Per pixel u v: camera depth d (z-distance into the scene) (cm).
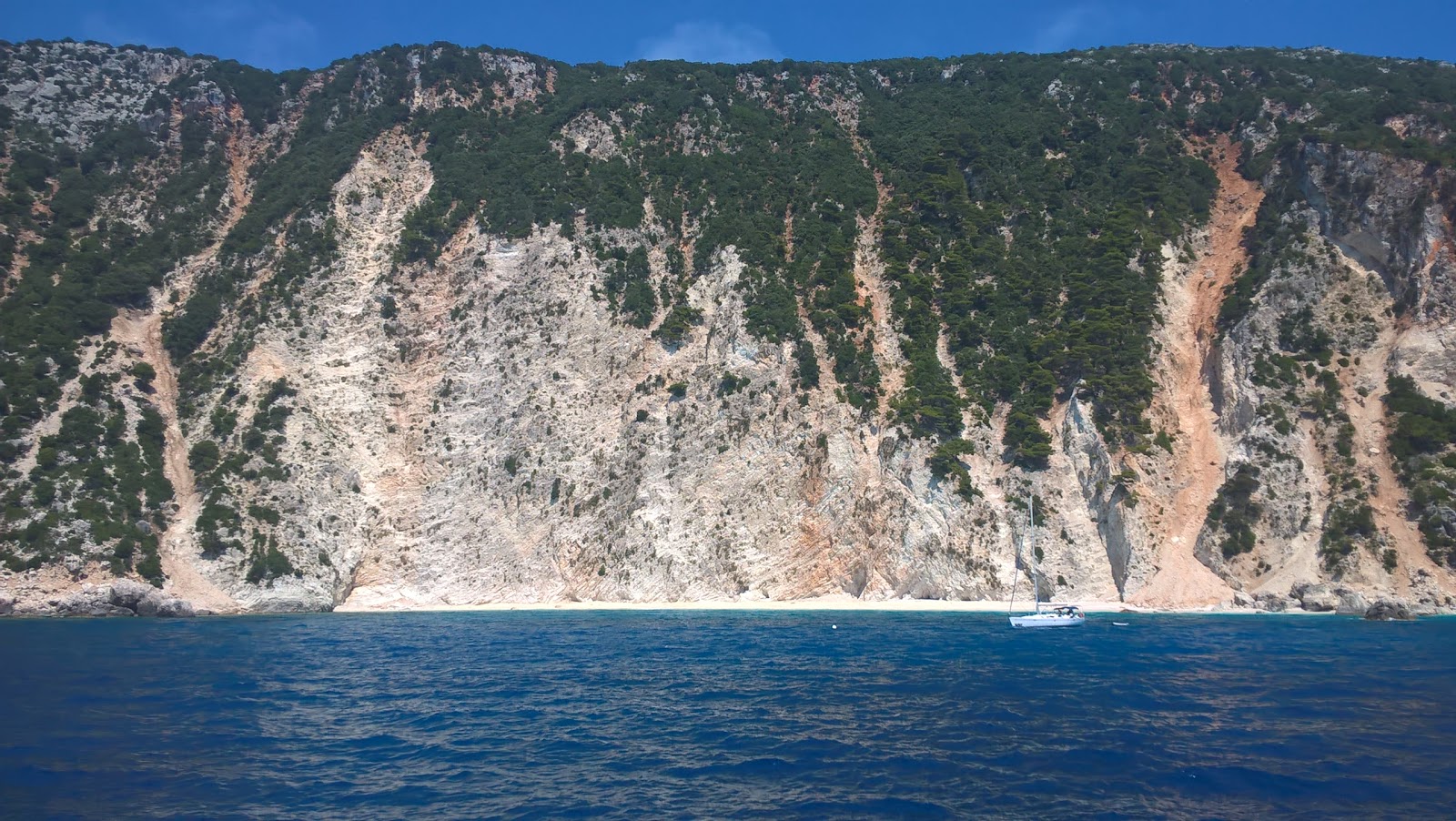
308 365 9269
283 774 2734
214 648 5409
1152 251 9356
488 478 8800
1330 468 7738
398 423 9250
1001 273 9431
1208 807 2394
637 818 2319
